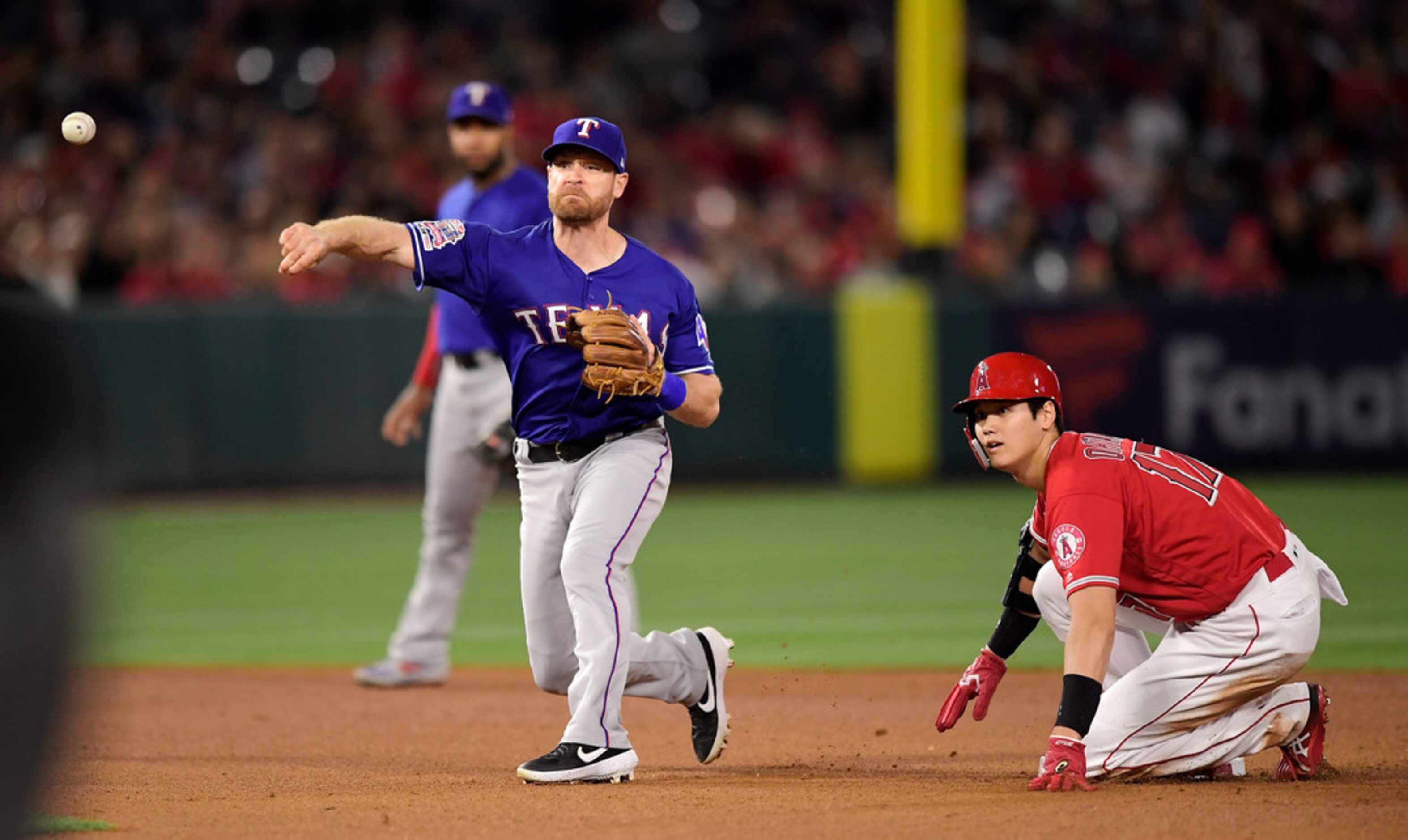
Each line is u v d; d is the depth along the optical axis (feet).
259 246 177.17
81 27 203.51
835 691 73.15
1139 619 48.91
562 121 203.10
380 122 196.95
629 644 49.73
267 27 215.51
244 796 47.85
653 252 51.06
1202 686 46.21
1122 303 181.16
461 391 73.82
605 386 46.85
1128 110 220.43
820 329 178.91
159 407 158.92
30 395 11.17
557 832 40.70
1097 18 227.81
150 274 170.50
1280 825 40.29
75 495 11.33
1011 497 167.43
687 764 55.11
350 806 45.37
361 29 218.59
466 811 44.27
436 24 221.46
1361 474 184.14
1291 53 224.94
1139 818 41.32
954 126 178.91
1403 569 112.37
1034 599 49.19
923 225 180.75
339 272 179.22
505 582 117.50
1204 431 182.50
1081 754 45.57
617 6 231.91
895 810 43.45
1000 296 181.57
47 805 16.65
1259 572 46.09
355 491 166.91
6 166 183.83
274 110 203.31
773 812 43.39
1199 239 205.57
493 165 74.33
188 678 79.41
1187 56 225.15
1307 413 183.93
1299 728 47.52
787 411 178.81
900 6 179.63
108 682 77.71
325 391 165.27
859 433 180.14
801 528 145.18
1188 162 211.20
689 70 224.53
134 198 176.86
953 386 181.68
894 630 92.02
